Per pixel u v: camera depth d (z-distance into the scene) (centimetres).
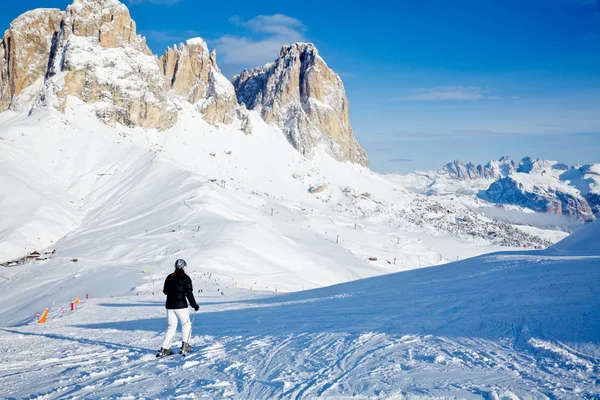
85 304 3039
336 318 1339
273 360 848
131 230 15450
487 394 569
